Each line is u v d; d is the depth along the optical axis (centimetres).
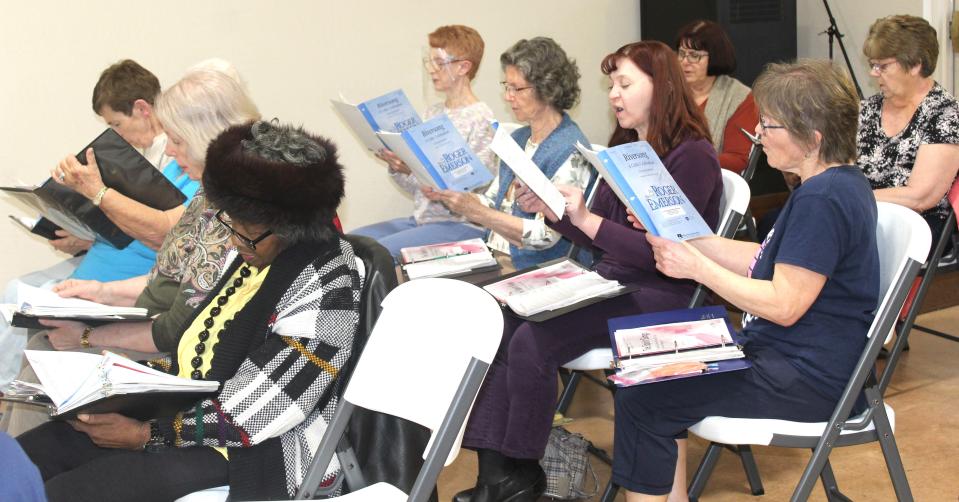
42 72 409
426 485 158
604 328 245
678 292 252
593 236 252
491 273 286
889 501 257
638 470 212
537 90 297
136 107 300
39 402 169
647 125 255
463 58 363
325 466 175
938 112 319
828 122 195
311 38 461
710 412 202
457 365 161
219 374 179
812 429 198
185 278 209
